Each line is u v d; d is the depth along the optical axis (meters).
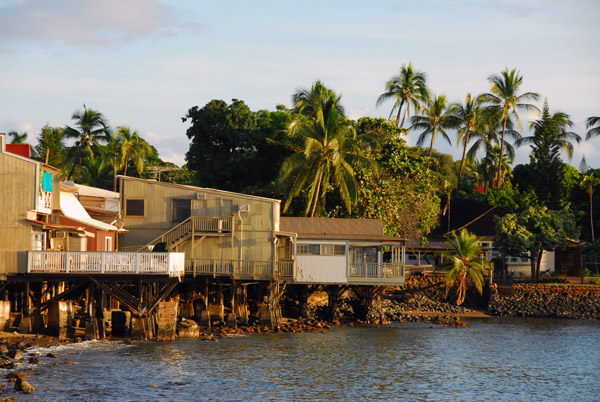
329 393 33.75
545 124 101.75
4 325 42.78
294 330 51.94
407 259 80.31
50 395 31.34
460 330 56.06
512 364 42.28
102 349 41.22
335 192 67.62
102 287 43.41
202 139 79.50
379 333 52.50
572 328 59.06
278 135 76.69
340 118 72.06
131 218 54.59
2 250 43.56
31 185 43.97
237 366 38.50
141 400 31.30
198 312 50.38
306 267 54.56
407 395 33.97
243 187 76.50
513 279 74.19
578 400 34.12
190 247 53.47
